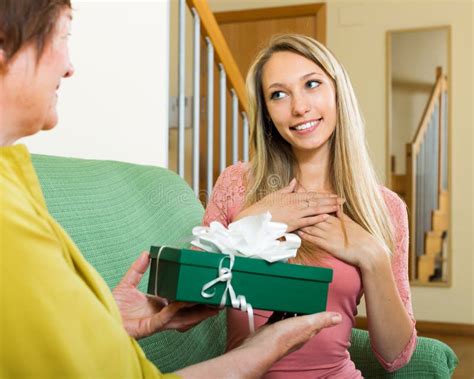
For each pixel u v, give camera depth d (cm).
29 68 69
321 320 85
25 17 67
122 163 160
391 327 136
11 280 59
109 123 200
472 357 405
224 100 289
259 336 83
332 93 145
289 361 136
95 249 125
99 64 197
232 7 510
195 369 77
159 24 218
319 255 138
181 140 257
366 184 148
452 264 488
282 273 89
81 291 63
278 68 142
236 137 303
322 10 496
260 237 91
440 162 493
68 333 61
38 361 59
